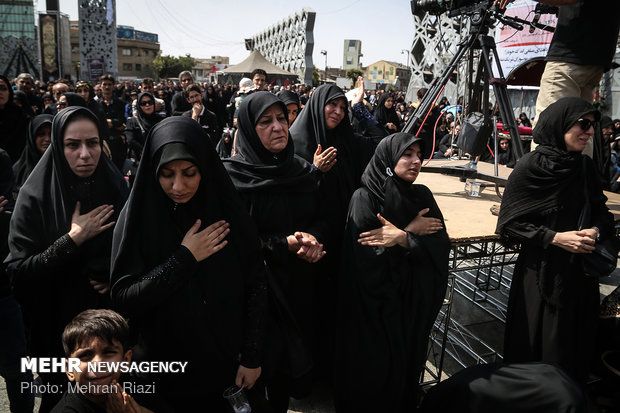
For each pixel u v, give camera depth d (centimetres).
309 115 254
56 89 530
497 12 308
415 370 212
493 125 329
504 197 228
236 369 159
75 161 173
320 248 204
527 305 226
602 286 393
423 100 337
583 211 217
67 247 166
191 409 156
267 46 4288
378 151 212
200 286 149
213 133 611
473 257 266
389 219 208
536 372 188
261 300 163
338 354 220
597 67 271
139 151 557
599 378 238
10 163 215
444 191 327
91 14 3039
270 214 204
